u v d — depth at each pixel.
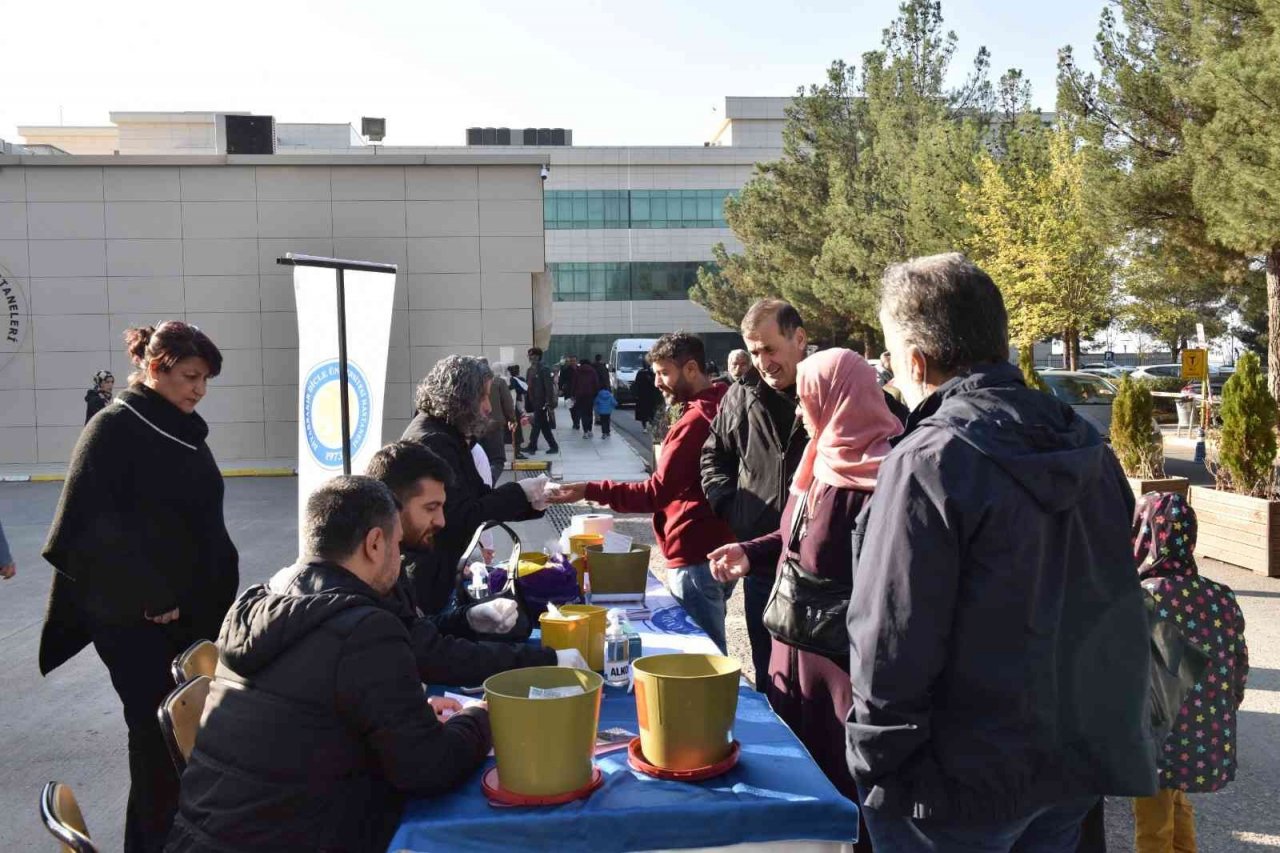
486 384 3.68
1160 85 15.34
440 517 2.98
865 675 1.82
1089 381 14.92
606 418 22.16
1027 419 1.84
